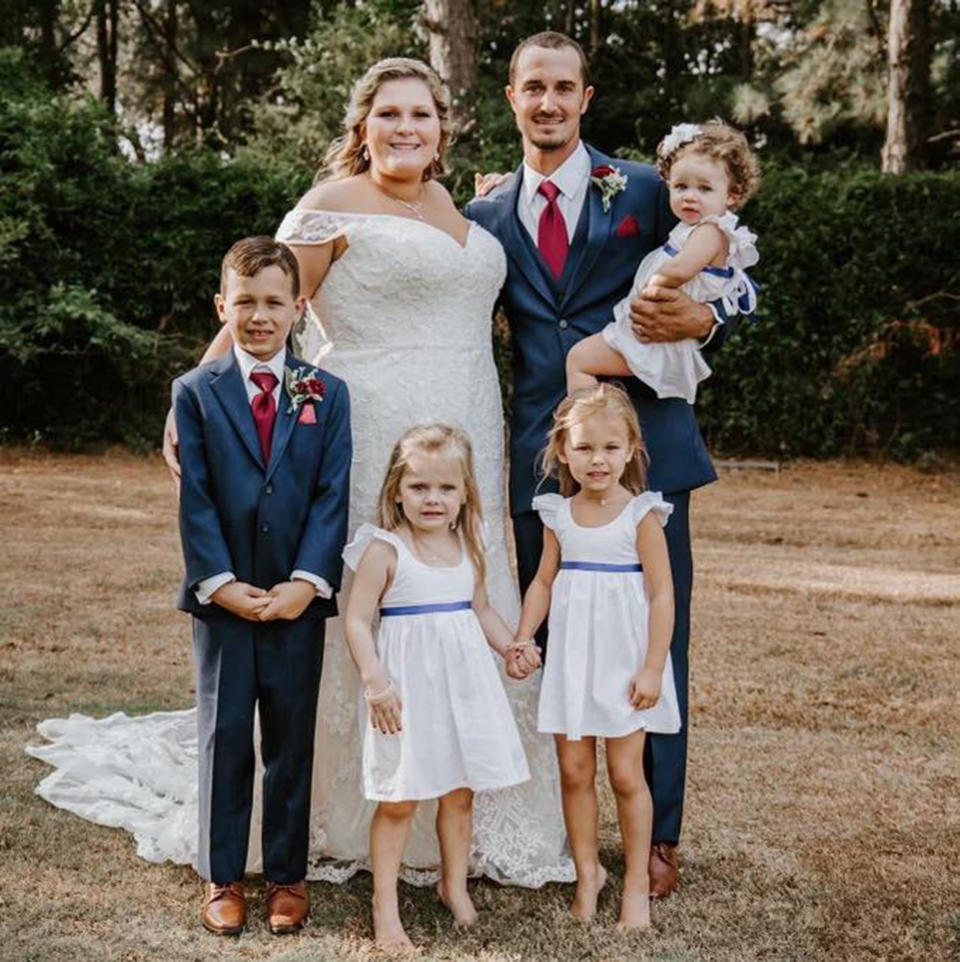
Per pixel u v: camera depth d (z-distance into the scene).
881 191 12.53
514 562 6.57
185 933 3.03
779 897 3.29
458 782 3.06
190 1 25.16
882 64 18.28
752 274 12.63
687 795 4.02
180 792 3.91
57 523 8.86
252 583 3.09
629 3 23.28
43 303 12.39
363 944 3.00
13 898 3.19
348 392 3.27
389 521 3.16
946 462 12.66
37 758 4.22
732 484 11.62
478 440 3.56
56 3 23.95
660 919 3.16
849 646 5.95
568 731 3.13
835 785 4.12
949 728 4.74
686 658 3.59
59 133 12.55
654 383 3.45
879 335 12.55
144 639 5.81
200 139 16.72
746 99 19.39
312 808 3.50
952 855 3.57
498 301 3.77
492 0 19.98
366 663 3.04
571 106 3.50
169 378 12.91
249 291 3.11
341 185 3.48
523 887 3.44
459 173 12.56
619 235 3.58
